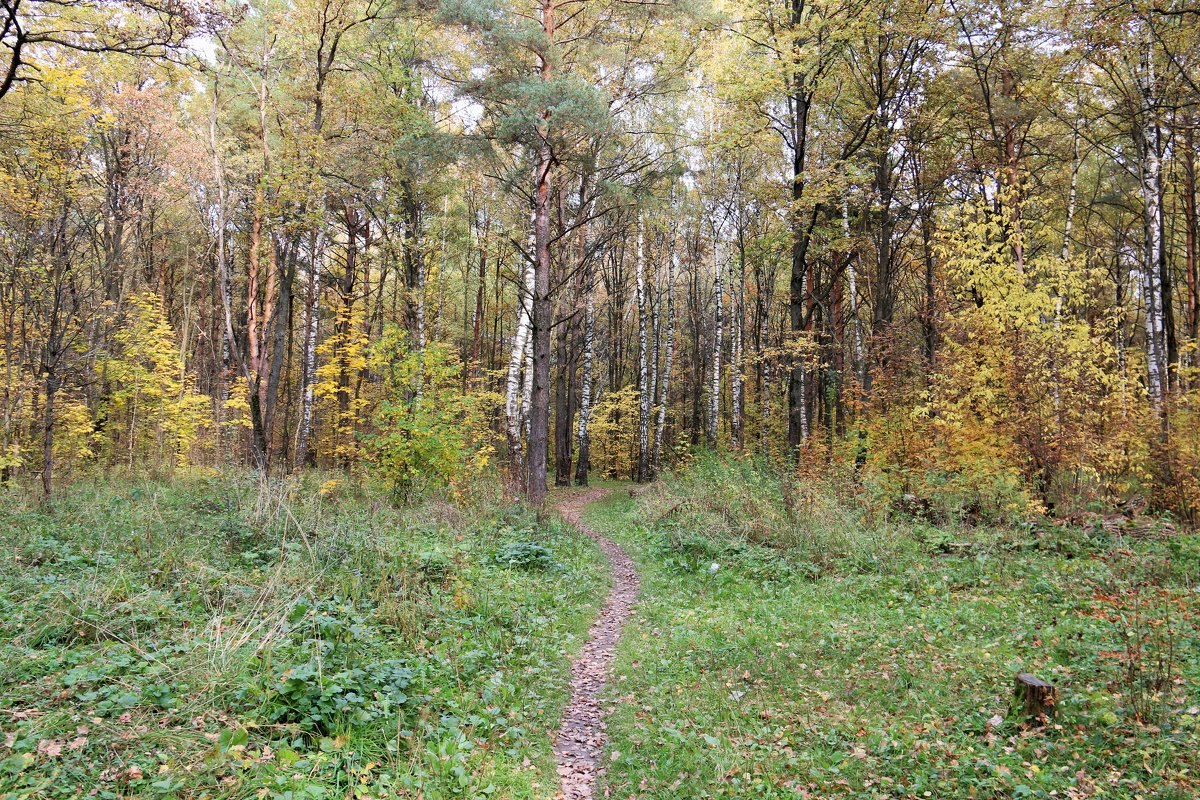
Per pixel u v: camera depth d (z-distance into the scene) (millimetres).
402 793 4039
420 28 18016
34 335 14312
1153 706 4746
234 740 3963
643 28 16266
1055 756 4379
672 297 31562
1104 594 7676
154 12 9000
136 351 20969
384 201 19656
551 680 6719
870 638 7172
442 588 8094
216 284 29594
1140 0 13008
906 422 14242
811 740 5160
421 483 13703
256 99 17219
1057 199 24203
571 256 24500
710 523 12992
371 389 17578
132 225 21250
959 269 14398
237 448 21984
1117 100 18844
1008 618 7371
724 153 19609
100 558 7480
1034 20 16078
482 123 17531
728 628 8023
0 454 13031
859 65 18547
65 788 3395
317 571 7602
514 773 4766
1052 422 12703
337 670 5203
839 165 17312
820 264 22703
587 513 20297
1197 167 20016
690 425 39125
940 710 5355
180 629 5660
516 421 22141
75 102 9594
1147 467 12602
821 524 11773
